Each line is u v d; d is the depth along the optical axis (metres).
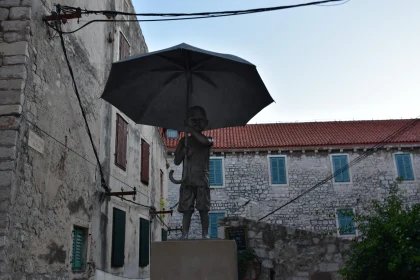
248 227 12.22
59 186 8.06
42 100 7.49
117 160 11.48
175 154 5.49
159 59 5.88
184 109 6.50
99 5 10.71
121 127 12.03
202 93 6.37
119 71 5.84
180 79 6.28
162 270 4.79
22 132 6.73
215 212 21.97
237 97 6.31
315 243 11.97
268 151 22.77
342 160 22.70
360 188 22.22
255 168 22.66
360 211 21.75
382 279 7.20
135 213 13.07
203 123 5.57
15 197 6.44
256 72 5.63
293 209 21.98
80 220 8.97
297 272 11.78
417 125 25.22
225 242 4.87
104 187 10.27
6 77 6.79
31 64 7.12
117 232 11.07
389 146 22.64
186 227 5.26
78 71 9.28
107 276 10.35
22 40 6.96
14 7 7.12
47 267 7.43
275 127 26.22
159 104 6.46
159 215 16.62
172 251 4.84
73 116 8.86
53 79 7.97
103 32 11.03
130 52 13.48
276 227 12.19
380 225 7.23
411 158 22.69
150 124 6.56
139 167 13.80
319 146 22.66
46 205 7.50
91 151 9.75
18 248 6.47
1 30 7.00
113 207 11.07
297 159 22.78
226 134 25.00
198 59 5.88
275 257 11.91
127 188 12.41
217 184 22.42
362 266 7.47
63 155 8.30
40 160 7.33
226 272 4.77
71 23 8.95
